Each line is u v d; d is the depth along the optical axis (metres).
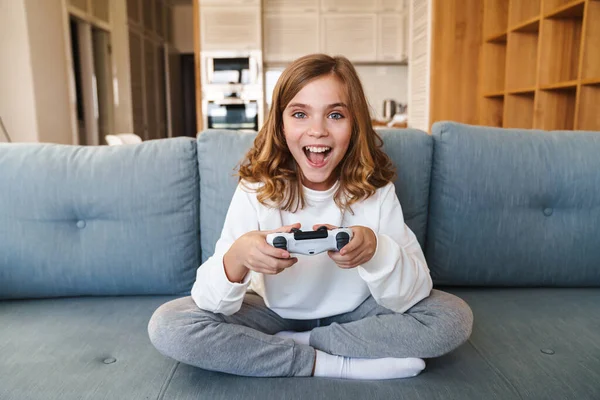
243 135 1.31
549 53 2.78
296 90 0.97
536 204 1.32
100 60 5.20
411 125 4.42
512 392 0.82
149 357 0.93
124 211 1.25
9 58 3.33
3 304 1.23
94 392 0.81
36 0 3.46
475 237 1.30
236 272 0.88
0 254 1.22
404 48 5.25
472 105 3.78
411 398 0.80
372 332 0.90
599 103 2.35
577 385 0.84
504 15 3.56
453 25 3.71
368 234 0.87
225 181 1.26
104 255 1.24
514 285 1.35
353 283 1.04
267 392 0.81
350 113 1.00
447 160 1.30
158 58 6.88
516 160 1.30
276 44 5.29
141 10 6.04
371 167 1.03
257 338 0.88
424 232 1.32
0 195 1.23
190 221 1.29
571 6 2.45
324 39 5.27
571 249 1.31
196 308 0.92
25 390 0.81
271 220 1.03
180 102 8.02
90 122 4.68
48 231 1.24
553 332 1.04
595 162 1.32
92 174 1.25
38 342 0.99
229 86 5.11
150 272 1.25
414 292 0.93
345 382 0.85
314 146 0.98
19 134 3.41
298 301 1.03
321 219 1.05
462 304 0.95
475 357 0.94
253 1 5.00
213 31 5.05
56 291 1.25
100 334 1.04
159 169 1.27
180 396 0.80
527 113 3.28
